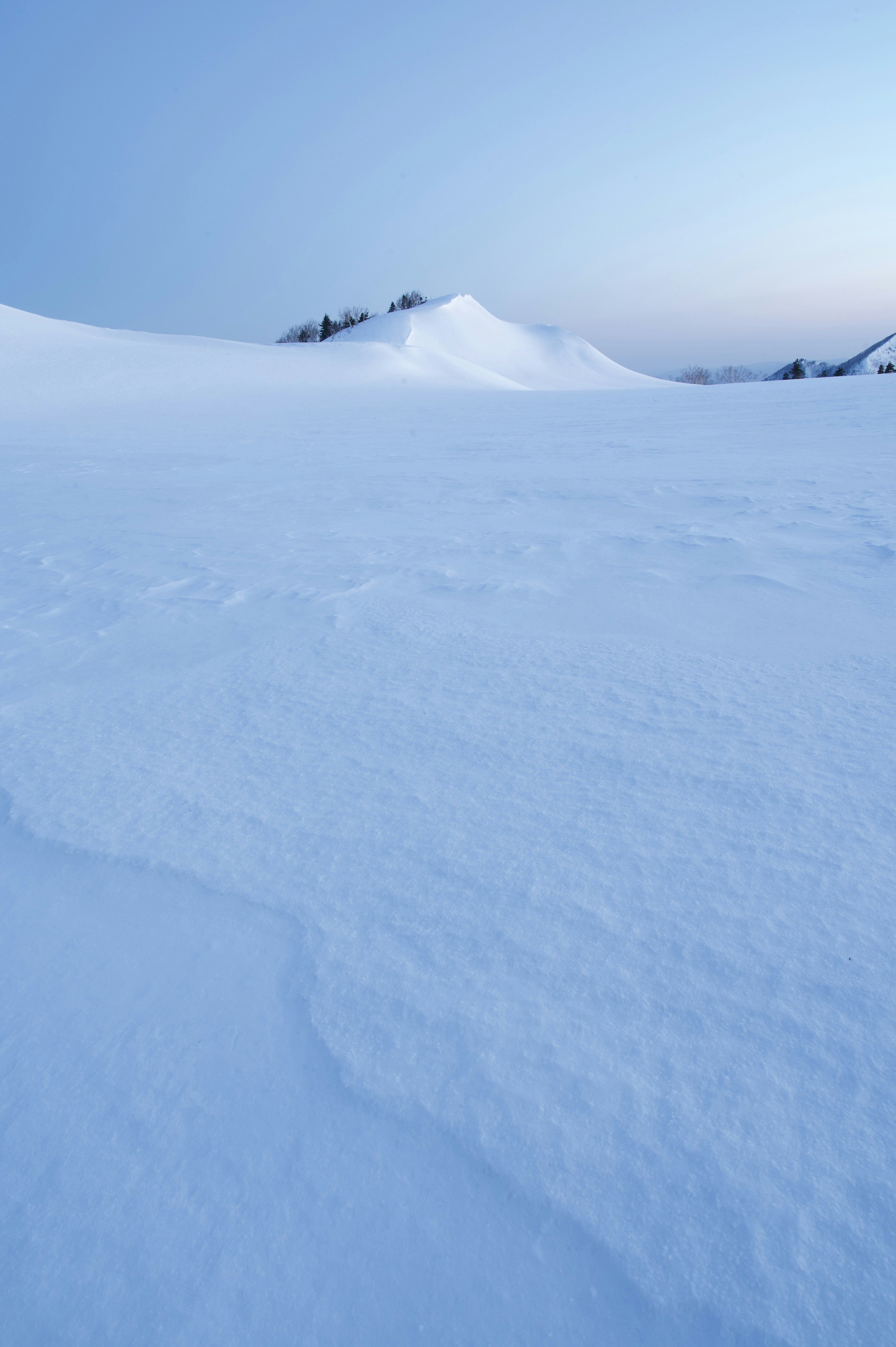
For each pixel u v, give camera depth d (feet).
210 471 27.25
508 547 12.67
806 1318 2.29
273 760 5.84
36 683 7.75
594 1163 2.76
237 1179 2.78
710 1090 3.01
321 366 135.23
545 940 3.83
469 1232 2.57
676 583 10.07
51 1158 2.90
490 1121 2.93
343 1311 2.37
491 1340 2.28
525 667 7.51
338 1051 3.28
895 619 8.20
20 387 83.20
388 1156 2.83
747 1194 2.63
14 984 3.75
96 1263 2.55
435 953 3.78
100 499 20.99
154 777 5.66
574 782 5.31
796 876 4.20
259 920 4.09
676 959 3.67
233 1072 3.21
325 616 9.46
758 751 5.58
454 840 4.69
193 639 8.89
